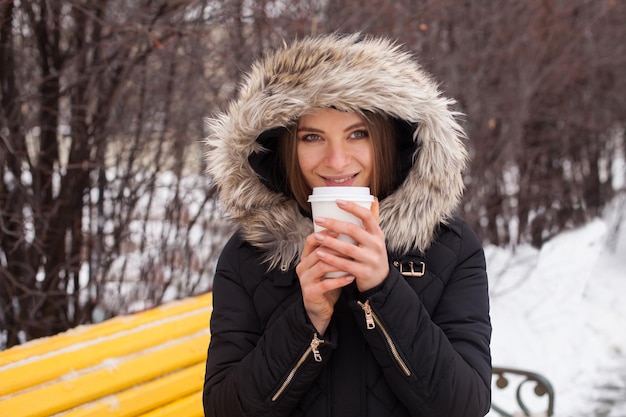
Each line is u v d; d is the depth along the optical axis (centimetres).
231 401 164
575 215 802
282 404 161
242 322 177
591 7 745
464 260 179
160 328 235
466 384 159
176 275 467
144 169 442
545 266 644
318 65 168
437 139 172
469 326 171
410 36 526
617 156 927
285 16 450
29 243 374
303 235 177
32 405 183
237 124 175
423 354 157
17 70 385
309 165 175
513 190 752
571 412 461
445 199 175
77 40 395
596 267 780
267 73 175
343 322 173
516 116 667
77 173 398
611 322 618
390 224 174
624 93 826
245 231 181
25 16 370
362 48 173
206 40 435
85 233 412
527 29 664
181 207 458
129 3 407
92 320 428
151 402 209
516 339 551
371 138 175
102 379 201
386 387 169
